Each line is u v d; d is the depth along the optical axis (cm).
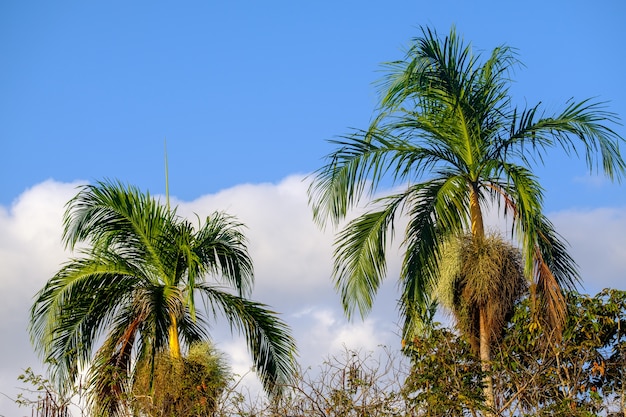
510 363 1403
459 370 1408
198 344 1681
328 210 1505
